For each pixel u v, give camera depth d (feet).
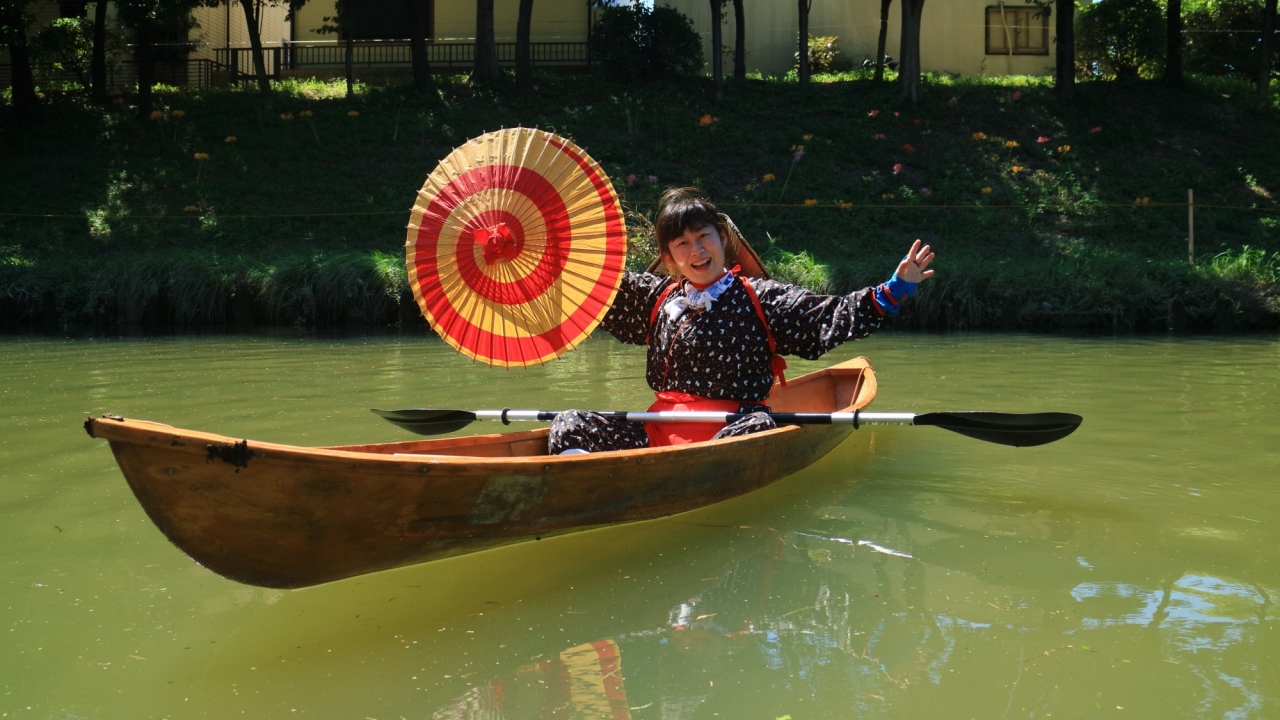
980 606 8.04
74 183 48.16
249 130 53.52
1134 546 9.50
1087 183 49.29
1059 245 43.21
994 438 11.10
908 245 43.34
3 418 15.39
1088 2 68.13
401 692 6.64
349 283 35.47
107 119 54.54
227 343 28.58
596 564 9.11
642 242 36.91
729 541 9.75
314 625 7.74
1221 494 11.27
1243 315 33.55
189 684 6.73
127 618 7.80
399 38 66.90
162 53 66.95
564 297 11.69
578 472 8.93
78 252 41.47
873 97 57.26
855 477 12.34
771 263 38.34
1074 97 57.67
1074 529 10.06
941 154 51.67
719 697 6.55
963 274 35.27
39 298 35.40
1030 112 56.39
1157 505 10.89
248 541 7.43
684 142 51.88
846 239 43.88
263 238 43.42
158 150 51.39
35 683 6.70
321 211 45.93
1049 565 8.97
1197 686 6.60
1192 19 67.15
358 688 6.70
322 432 14.16
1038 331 32.96
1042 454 13.42
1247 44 66.44
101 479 11.78
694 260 11.19
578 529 9.37
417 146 51.98
